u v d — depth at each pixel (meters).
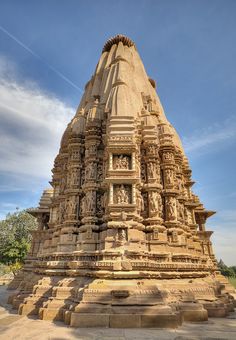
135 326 10.32
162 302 11.09
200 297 13.82
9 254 50.50
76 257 15.11
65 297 12.76
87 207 17.25
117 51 27.19
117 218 14.95
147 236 16.14
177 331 9.88
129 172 16.02
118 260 13.13
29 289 16.62
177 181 21.42
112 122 17.64
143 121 20.42
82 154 20.72
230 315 13.65
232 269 72.62
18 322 11.43
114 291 11.10
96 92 25.33
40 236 28.45
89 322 10.43
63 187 21.27
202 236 27.05
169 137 20.88
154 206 17.11
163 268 14.43
